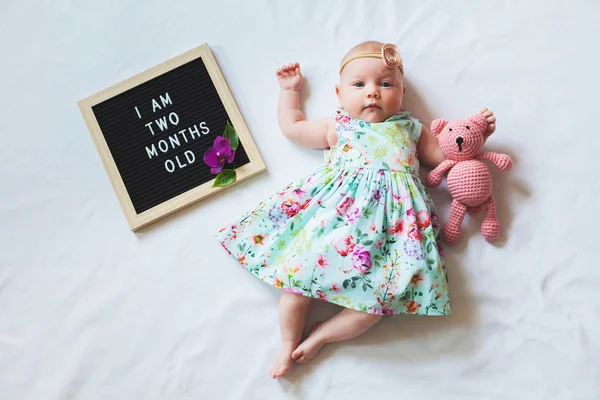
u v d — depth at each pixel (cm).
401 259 102
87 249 120
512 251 114
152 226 120
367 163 106
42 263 120
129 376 113
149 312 116
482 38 124
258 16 127
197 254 118
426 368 109
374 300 101
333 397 109
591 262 112
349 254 102
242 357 112
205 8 128
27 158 125
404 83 122
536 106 120
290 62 125
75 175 123
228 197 120
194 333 114
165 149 121
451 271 113
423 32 125
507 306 111
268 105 123
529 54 123
